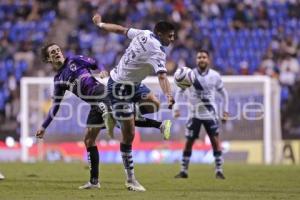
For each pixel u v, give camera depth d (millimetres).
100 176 28781
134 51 20797
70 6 69188
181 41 63312
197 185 24750
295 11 69312
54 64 22391
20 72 61938
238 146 46594
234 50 64562
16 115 54375
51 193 20906
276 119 48188
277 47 64875
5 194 20641
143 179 27719
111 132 22375
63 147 46219
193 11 67875
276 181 26781
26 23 68062
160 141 46094
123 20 66625
